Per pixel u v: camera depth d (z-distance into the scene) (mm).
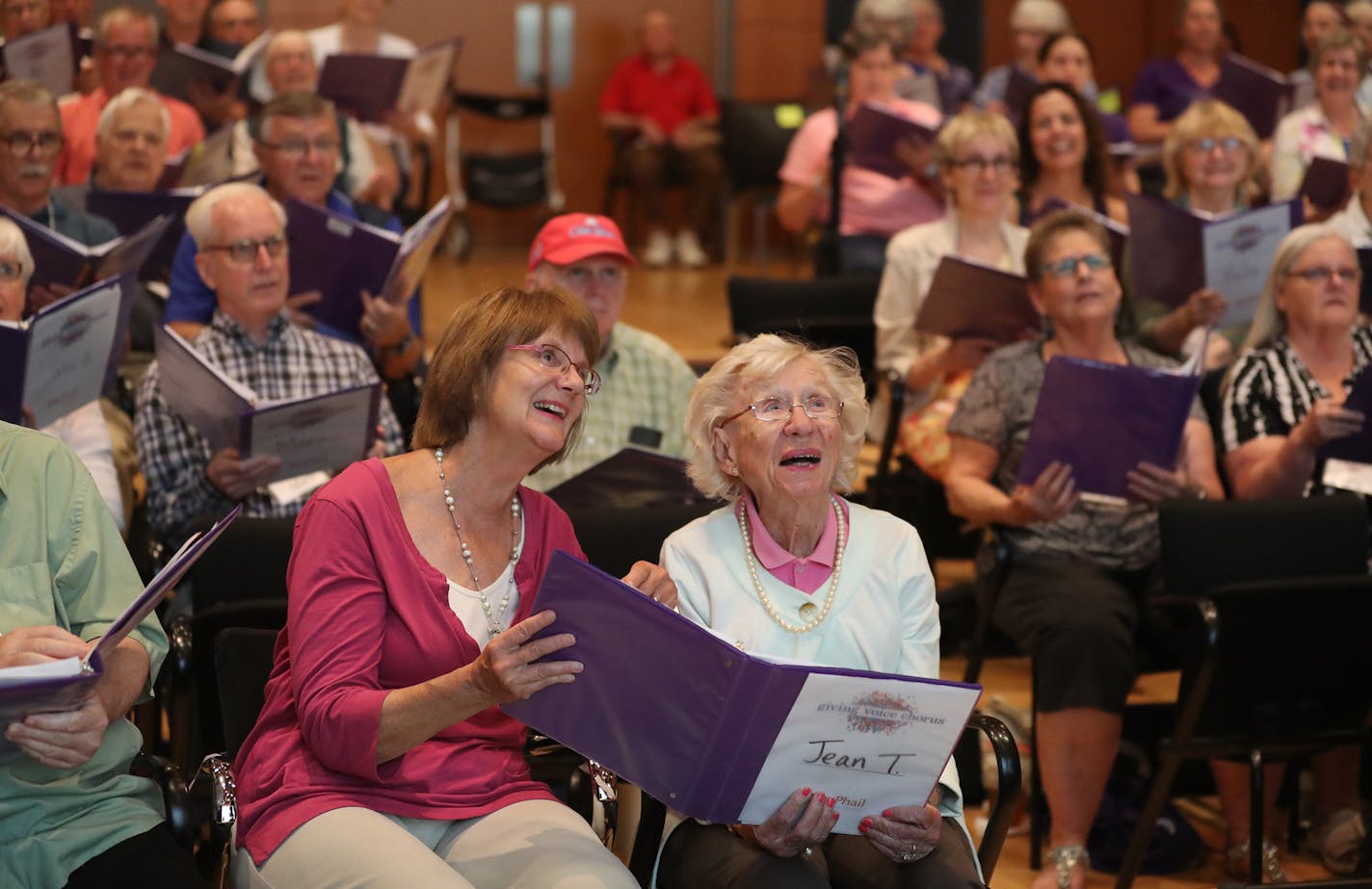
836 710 2201
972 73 11664
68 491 2508
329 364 3980
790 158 7277
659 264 10625
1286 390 4012
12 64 6148
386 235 4359
